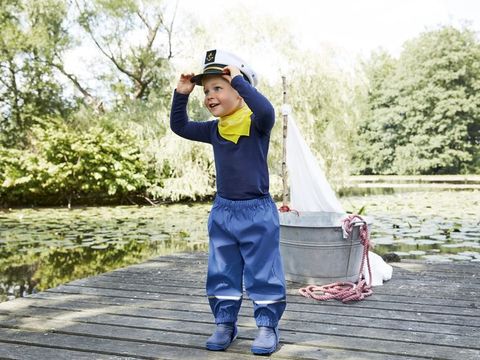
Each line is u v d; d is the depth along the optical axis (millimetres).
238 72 1788
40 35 14195
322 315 2357
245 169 1836
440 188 15852
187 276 3301
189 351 1897
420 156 26828
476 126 26875
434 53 26938
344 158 10656
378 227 6422
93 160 10430
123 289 2941
